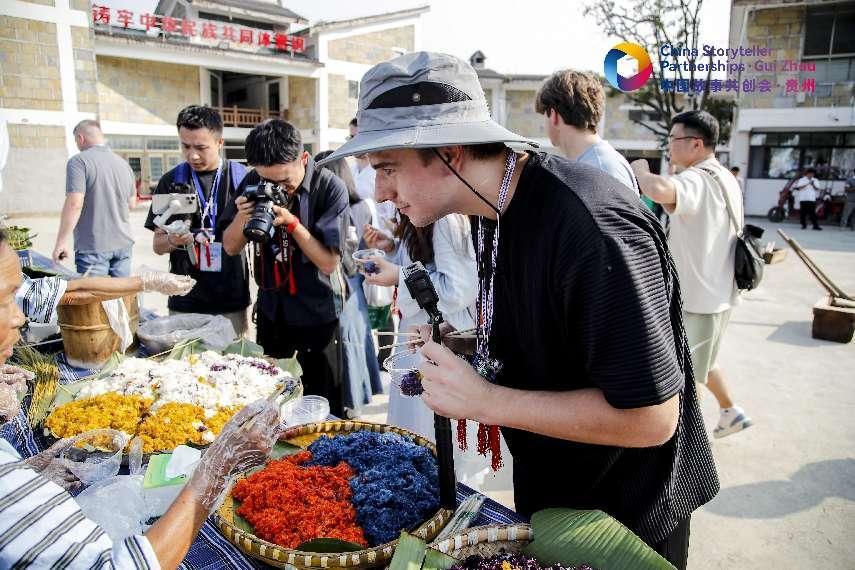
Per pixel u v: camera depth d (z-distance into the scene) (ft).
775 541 8.13
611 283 2.91
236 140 74.84
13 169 44.86
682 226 9.30
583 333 3.07
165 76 65.92
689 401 3.88
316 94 72.74
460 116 3.16
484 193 3.39
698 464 3.99
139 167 65.72
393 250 8.61
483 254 3.75
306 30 72.74
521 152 3.45
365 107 3.25
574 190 3.14
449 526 3.81
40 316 6.24
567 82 7.61
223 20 81.46
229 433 3.07
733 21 55.77
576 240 3.00
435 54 3.19
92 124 15.01
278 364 6.80
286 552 3.43
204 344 7.25
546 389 3.62
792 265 28.63
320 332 8.55
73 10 45.93
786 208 53.62
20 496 2.40
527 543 3.57
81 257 15.21
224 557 3.79
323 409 6.04
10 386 5.01
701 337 9.77
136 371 5.99
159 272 6.91
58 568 2.36
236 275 9.12
